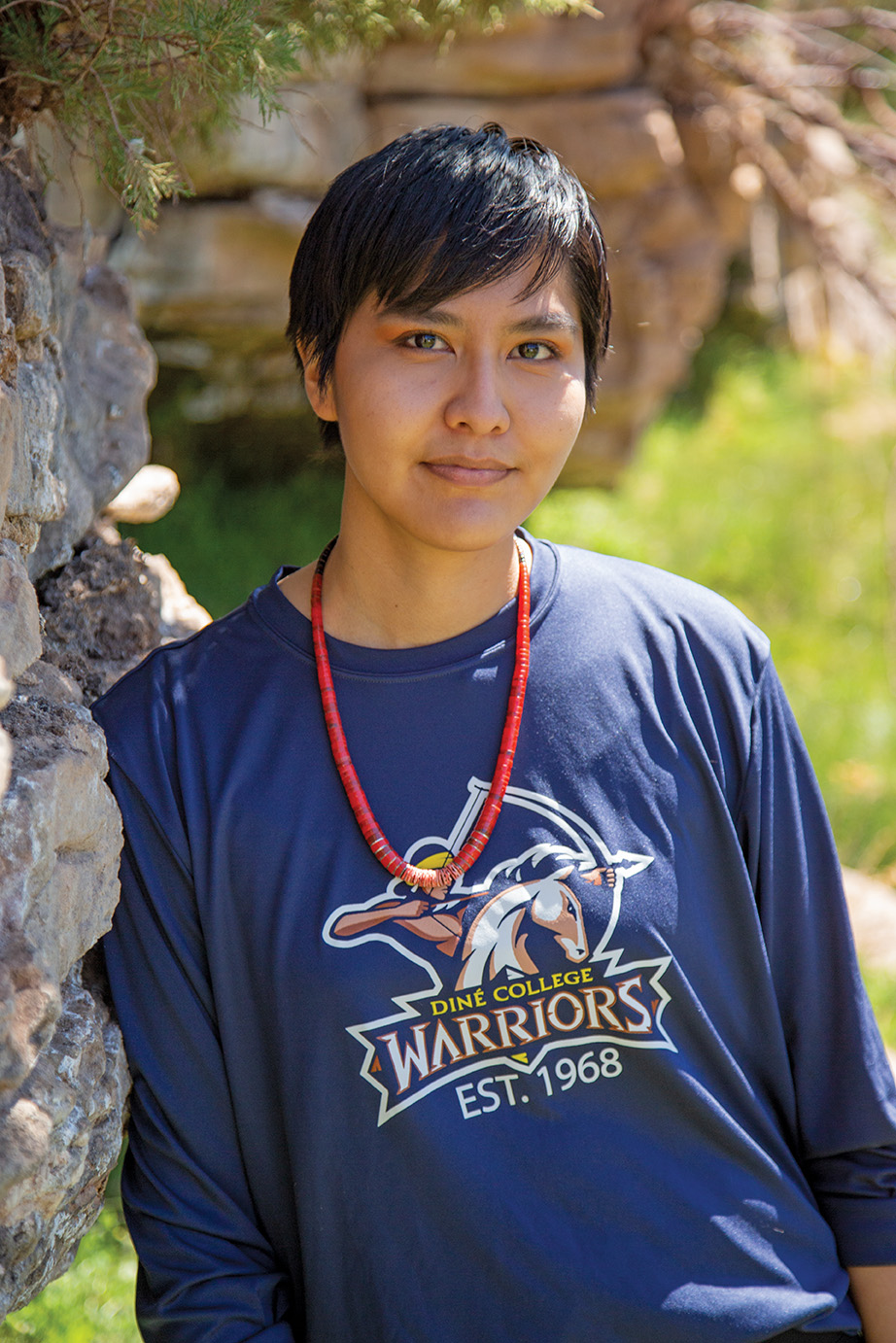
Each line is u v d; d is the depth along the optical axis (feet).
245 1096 4.62
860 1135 4.84
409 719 4.61
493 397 4.22
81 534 5.59
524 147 4.43
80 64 4.70
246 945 4.50
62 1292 7.19
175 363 17.37
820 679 19.76
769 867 4.84
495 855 4.48
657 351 18.97
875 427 26.00
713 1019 4.72
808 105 15.07
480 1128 4.37
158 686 4.75
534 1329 4.36
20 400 4.47
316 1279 4.56
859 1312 4.89
